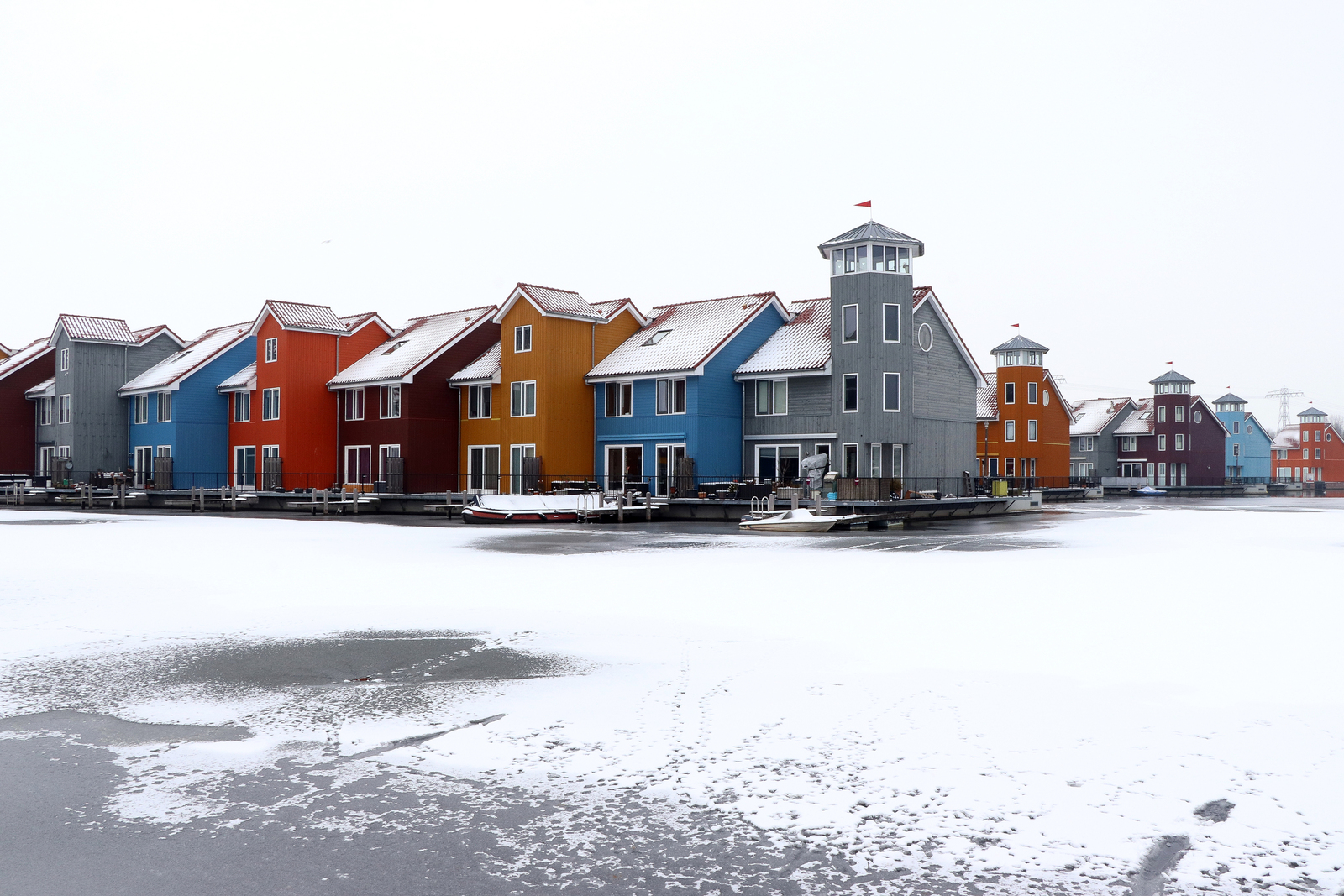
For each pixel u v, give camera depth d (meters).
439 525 35.72
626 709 8.22
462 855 5.37
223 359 57.16
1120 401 92.50
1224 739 7.19
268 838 5.61
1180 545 25.14
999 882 4.96
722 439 43.56
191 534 29.89
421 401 48.62
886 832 5.57
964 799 6.02
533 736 7.45
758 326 45.50
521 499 38.97
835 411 41.16
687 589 15.86
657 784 6.37
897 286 40.59
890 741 7.19
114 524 35.66
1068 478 74.69
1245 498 73.94
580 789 6.31
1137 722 7.65
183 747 7.28
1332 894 4.78
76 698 8.76
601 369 46.00
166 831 5.73
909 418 40.81
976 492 45.88
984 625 12.20
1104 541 26.73
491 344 51.06
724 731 7.50
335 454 53.06
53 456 61.03
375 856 5.36
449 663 10.15
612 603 14.26
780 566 19.52
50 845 5.54
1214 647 10.66
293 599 14.87
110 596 15.23
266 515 43.97
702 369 42.28
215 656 10.55
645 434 44.38
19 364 62.19
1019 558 21.16
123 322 62.09
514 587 16.19
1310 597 14.70
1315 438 121.38
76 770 6.79
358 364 53.19
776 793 6.18
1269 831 5.52
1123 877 4.99
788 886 4.95
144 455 58.81
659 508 40.12
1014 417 70.12
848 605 13.91
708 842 5.48
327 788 6.40
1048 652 10.42
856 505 36.31
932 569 18.94
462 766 6.79
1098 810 5.83
